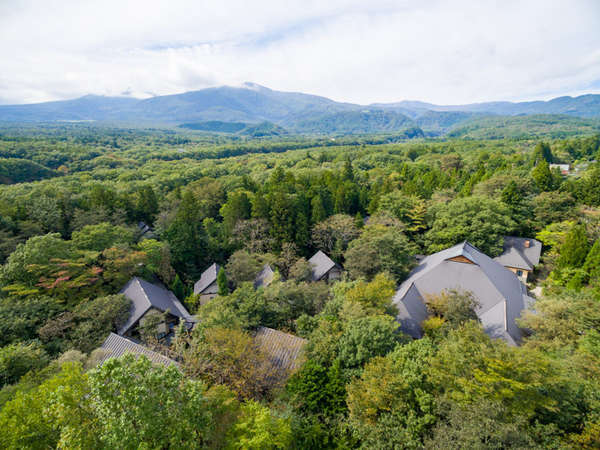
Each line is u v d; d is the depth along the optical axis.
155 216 70.94
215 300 35.97
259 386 24.47
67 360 26.30
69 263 40.19
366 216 77.25
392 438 17.62
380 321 25.59
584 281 42.00
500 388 17.14
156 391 14.47
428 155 161.75
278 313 35.84
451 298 32.91
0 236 47.91
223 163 175.25
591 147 154.50
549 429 16.33
